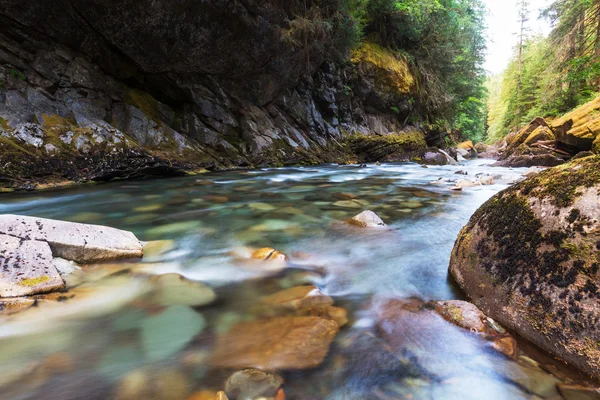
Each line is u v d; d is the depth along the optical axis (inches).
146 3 299.3
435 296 88.2
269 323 74.4
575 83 590.6
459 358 62.9
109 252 102.1
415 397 54.0
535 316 64.9
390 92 657.6
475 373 59.0
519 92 1428.4
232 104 431.8
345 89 582.9
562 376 57.5
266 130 453.4
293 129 500.1
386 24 671.1
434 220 172.1
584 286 59.3
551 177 79.5
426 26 690.2
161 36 326.6
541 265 67.4
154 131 326.6
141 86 362.0
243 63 404.5
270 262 112.0
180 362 61.0
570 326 59.1
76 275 90.5
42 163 232.4
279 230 151.3
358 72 605.3
